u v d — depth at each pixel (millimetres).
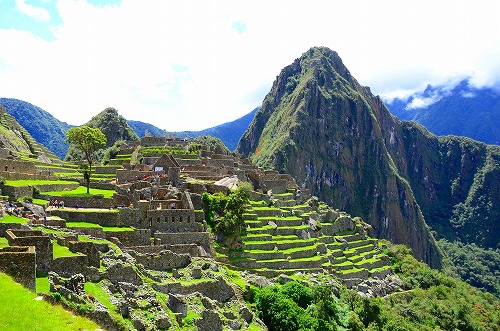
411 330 96125
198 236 76062
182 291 55344
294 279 84438
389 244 177125
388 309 101062
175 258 62562
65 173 107062
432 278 142875
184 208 78812
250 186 116375
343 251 126250
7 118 154500
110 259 49844
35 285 36406
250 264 86000
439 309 117500
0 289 32594
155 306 45531
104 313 37500
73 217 64750
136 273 49500
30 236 42594
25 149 133875
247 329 56094
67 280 40156
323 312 73375
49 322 31391
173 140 161250
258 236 95938
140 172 99062
